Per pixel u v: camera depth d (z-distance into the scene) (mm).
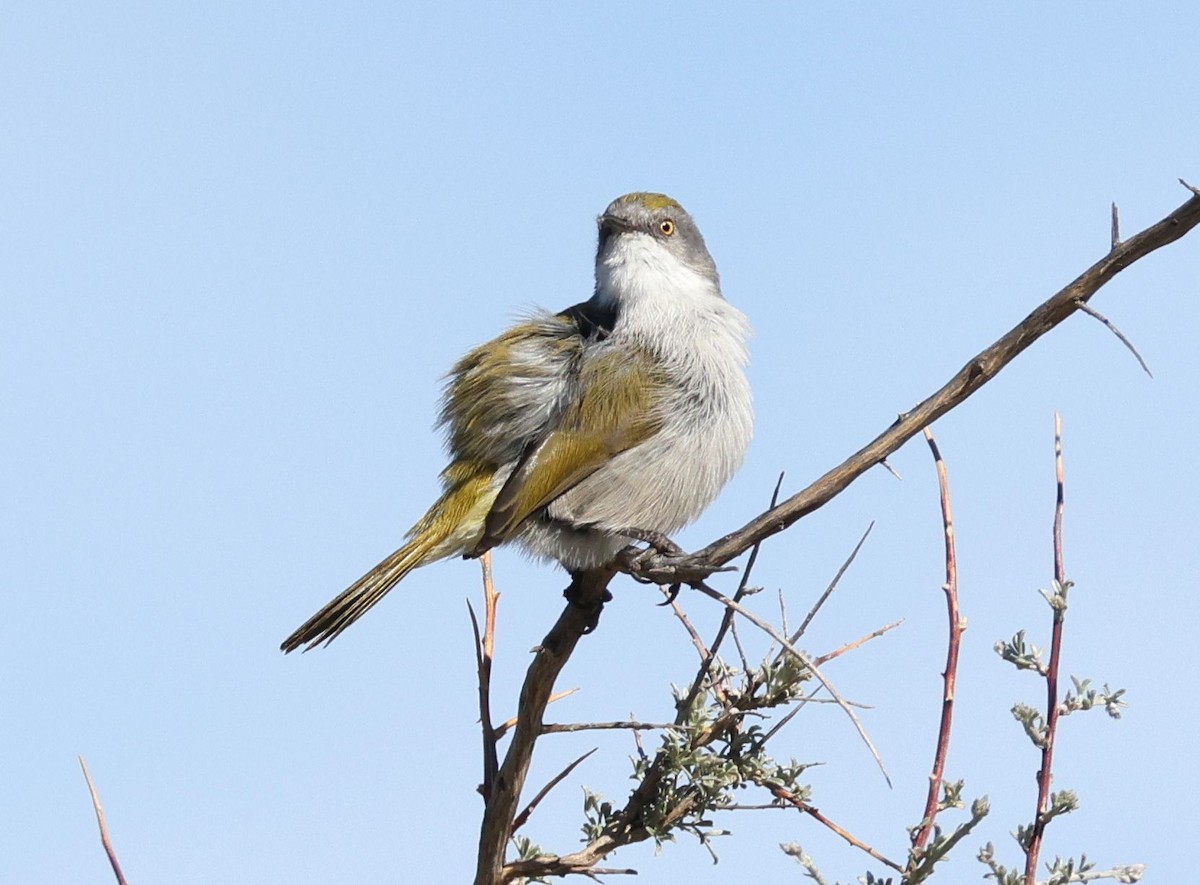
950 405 7523
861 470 7570
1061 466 7578
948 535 7676
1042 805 6961
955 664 7402
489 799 8109
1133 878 6867
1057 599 7305
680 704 8344
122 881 6449
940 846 6961
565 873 8031
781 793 8086
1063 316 7199
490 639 8953
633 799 8289
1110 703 7184
